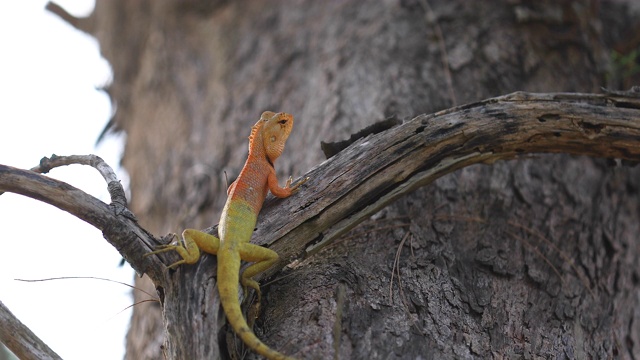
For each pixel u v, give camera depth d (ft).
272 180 23.77
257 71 46.37
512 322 24.81
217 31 52.49
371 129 25.72
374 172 24.48
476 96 37.99
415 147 25.02
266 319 22.49
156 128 49.39
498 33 41.78
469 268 26.94
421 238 27.37
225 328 20.72
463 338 22.89
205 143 43.09
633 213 36.04
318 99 39.86
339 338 21.12
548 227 30.94
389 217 28.12
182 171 42.14
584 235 31.55
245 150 39.70
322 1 49.96
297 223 23.41
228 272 20.58
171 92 50.98
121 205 21.94
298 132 38.40
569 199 33.04
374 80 39.42
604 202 34.35
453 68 39.58
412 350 21.57
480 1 44.01
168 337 20.68
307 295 22.95
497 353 23.09
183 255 20.98
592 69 41.04
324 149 25.88
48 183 21.43
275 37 48.78
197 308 20.39
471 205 30.60
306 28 48.03
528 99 26.12
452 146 25.53
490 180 32.32
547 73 39.88
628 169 37.11
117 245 21.35
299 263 25.27
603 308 28.68
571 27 41.88
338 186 24.07
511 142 26.08
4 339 20.57
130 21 59.93
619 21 47.50
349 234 26.78
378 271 24.75
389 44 42.09
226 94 46.06
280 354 18.86
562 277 28.25
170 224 38.47
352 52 42.73
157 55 54.60
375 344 21.39
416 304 23.50
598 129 25.98
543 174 33.81
